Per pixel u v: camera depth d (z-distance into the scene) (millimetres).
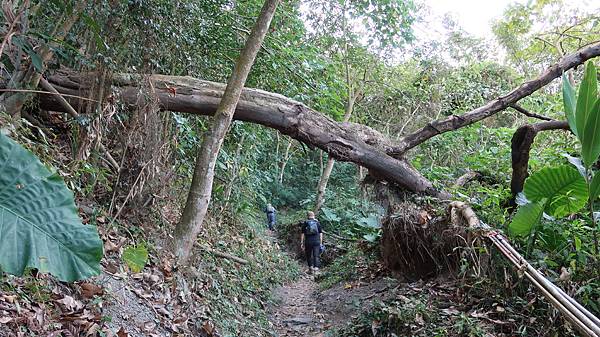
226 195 7875
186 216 4719
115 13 4105
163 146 4812
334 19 11234
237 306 4977
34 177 1501
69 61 4508
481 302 3682
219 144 4883
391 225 5520
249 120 5648
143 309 3346
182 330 3479
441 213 4891
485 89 11141
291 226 12578
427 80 12578
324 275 8172
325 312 5543
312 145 5863
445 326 3451
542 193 3984
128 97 4590
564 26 8789
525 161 5188
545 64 10422
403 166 6164
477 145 9188
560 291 2883
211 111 5371
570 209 4078
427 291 4414
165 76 5270
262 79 7266
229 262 6188
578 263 3531
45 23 3689
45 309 2490
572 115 3727
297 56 7426
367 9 8555
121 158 4582
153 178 4699
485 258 3842
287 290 7270
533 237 3959
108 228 3887
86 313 2717
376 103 13594
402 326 3744
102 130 4203
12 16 3045
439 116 12297
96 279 3188
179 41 5109
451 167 9062
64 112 4738
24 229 1421
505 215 4730
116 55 4324
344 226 11852
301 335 4922
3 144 1486
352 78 13039
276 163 16266
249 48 4957
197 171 4809
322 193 12922
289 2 8023
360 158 5965
